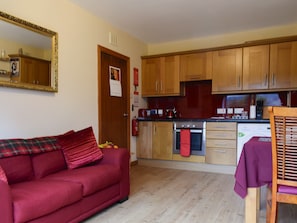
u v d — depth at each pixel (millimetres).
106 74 3941
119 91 4258
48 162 2371
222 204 2656
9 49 2396
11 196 1550
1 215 1468
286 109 1521
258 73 4059
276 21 3953
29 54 2598
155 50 5230
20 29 2510
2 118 2355
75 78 3254
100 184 2285
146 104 5207
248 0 3186
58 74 2984
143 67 4973
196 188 3219
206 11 3531
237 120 3887
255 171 1861
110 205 2562
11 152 2121
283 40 3881
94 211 2273
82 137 2725
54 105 2934
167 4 3303
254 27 4238
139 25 4094
